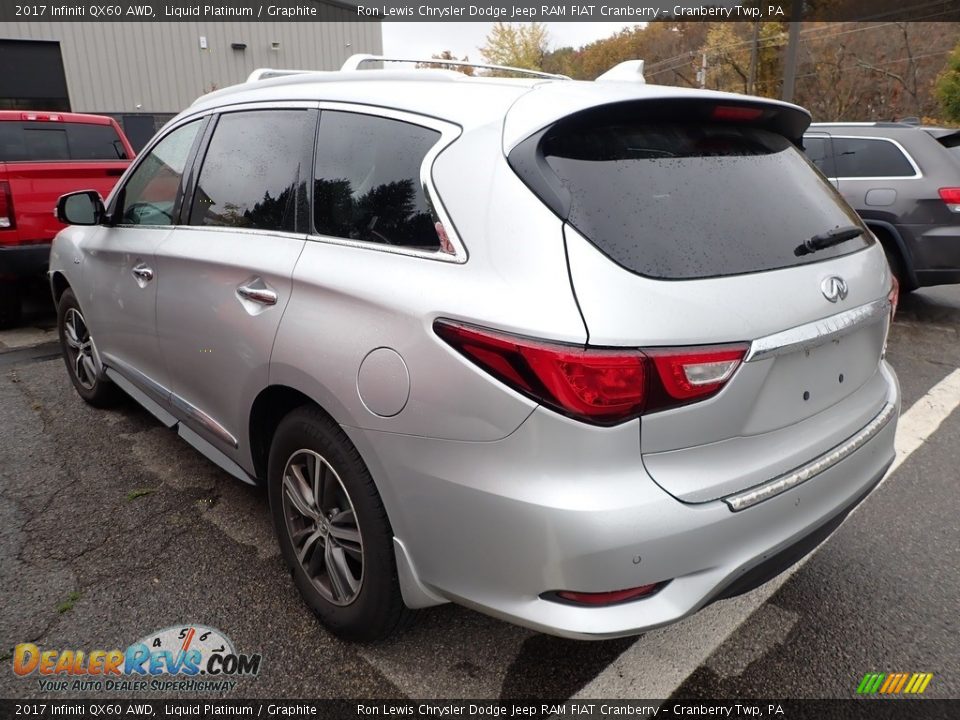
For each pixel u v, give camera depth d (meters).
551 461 1.62
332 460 2.08
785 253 1.93
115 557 2.75
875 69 34.31
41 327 6.57
